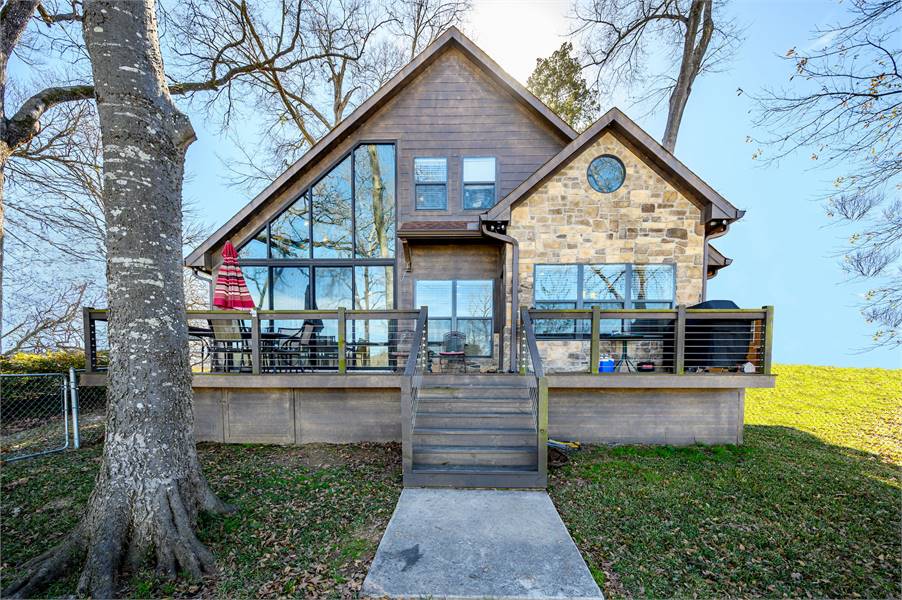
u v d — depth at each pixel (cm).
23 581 307
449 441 543
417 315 619
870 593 311
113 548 331
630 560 347
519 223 782
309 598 298
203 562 337
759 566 341
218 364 743
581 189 778
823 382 1258
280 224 952
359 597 299
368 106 920
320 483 498
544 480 487
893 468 561
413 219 942
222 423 671
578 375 620
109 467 354
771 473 538
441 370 884
